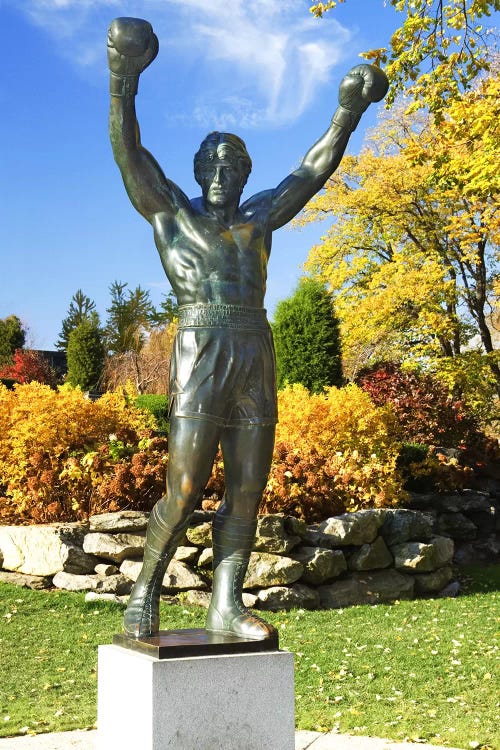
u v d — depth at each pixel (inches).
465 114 395.9
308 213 944.3
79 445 420.8
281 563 366.6
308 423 486.9
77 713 223.8
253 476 160.2
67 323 1806.1
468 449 630.5
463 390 819.4
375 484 442.6
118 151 159.5
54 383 1226.6
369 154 892.6
